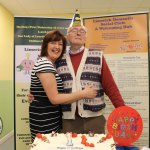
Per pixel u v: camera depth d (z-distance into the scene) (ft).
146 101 8.92
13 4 13.94
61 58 6.33
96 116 6.37
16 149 8.85
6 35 14.53
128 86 9.00
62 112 6.34
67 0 13.43
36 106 5.88
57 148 4.06
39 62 5.66
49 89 5.51
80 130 6.38
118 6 14.73
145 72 8.84
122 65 8.96
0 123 12.18
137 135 4.94
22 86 8.73
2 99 13.47
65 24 8.88
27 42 8.73
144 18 8.67
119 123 4.96
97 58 6.21
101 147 4.11
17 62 8.71
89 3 14.01
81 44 6.19
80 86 6.14
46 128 5.87
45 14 16.17
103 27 9.00
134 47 8.82
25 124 8.80
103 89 6.45
